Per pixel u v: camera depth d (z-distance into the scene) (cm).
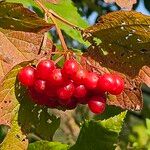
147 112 60
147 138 56
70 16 43
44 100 31
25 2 41
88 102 31
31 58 31
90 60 33
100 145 36
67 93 30
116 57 33
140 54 32
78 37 40
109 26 31
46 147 36
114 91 31
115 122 36
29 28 30
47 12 32
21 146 34
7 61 30
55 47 32
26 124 33
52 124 35
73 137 48
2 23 30
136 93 33
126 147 50
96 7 59
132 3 35
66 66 29
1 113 32
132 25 30
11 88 31
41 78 30
